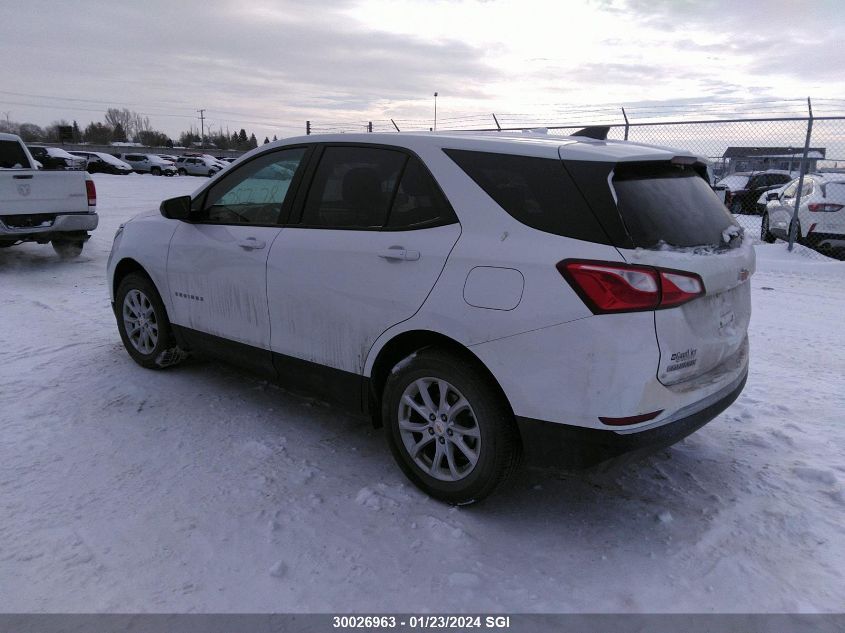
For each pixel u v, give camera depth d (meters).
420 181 3.18
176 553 2.72
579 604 2.49
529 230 2.78
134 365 4.98
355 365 3.37
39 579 2.53
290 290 3.58
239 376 4.81
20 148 10.21
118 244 4.88
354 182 3.42
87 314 6.54
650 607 2.48
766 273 9.85
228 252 3.95
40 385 4.52
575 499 3.25
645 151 2.94
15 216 8.74
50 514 2.97
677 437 2.77
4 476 3.29
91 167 41.44
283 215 3.73
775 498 3.26
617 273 2.54
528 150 2.91
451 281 2.92
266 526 2.92
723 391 3.04
